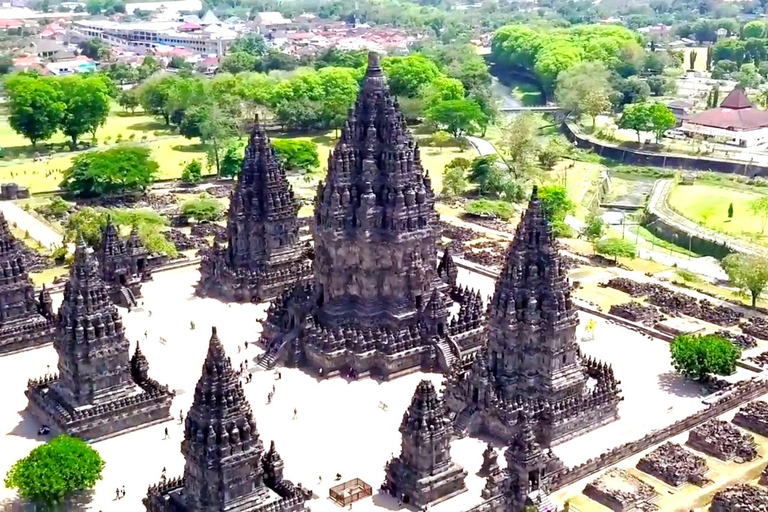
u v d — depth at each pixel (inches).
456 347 5595.5
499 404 4677.7
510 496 3983.8
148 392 4940.9
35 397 4945.9
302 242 7258.9
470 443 4682.6
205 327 6215.6
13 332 5841.5
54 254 7431.1
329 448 4638.3
